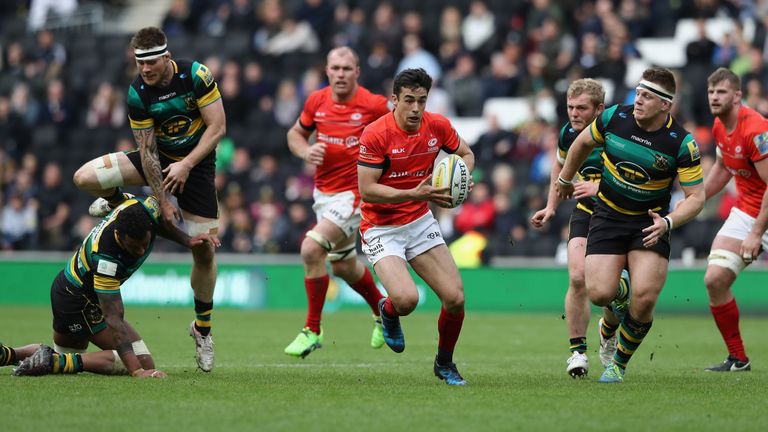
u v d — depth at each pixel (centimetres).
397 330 2998
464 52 7762
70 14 9162
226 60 8194
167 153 3045
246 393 2591
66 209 7319
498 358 3819
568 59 7288
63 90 8138
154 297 6606
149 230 2766
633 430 2117
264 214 6769
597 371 3328
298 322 5484
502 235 6538
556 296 6209
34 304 6731
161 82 2939
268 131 7606
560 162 3194
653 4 7875
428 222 2838
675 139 2745
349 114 3847
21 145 8031
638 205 2817
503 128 7288
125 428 2092
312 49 8200
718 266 3481
